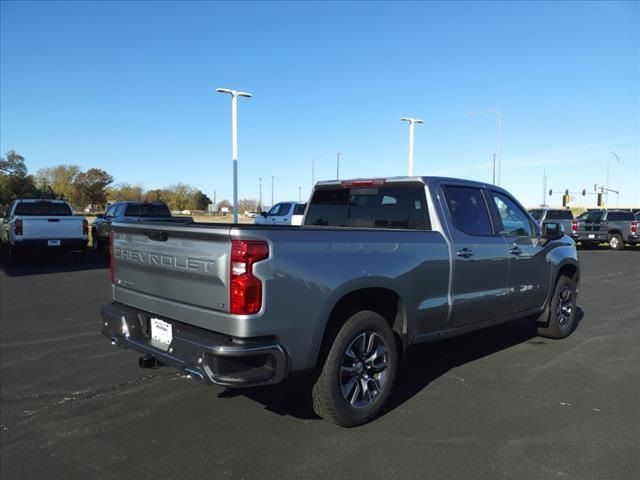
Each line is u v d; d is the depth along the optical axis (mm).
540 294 6285
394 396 4723
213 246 3570
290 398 4664
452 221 5070
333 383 3881
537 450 3678
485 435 3920
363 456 3602
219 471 3418
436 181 5129
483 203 5543
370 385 4188
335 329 4012
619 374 5355
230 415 4305
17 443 3838
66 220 15359
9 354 6023
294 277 3607
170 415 4312
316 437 3896
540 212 26672
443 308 4832
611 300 9992
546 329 6672
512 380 5160
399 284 4352
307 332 3676
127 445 3791
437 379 5184
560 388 4934
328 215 6008
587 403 4559
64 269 13906
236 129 31328
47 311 8359
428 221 5000
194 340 3570
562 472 3379
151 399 4660
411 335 4582
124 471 3432
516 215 6020
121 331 4430
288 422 4164
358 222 5656
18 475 3395
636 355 6062
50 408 4477
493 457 3578
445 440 3840
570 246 6891
